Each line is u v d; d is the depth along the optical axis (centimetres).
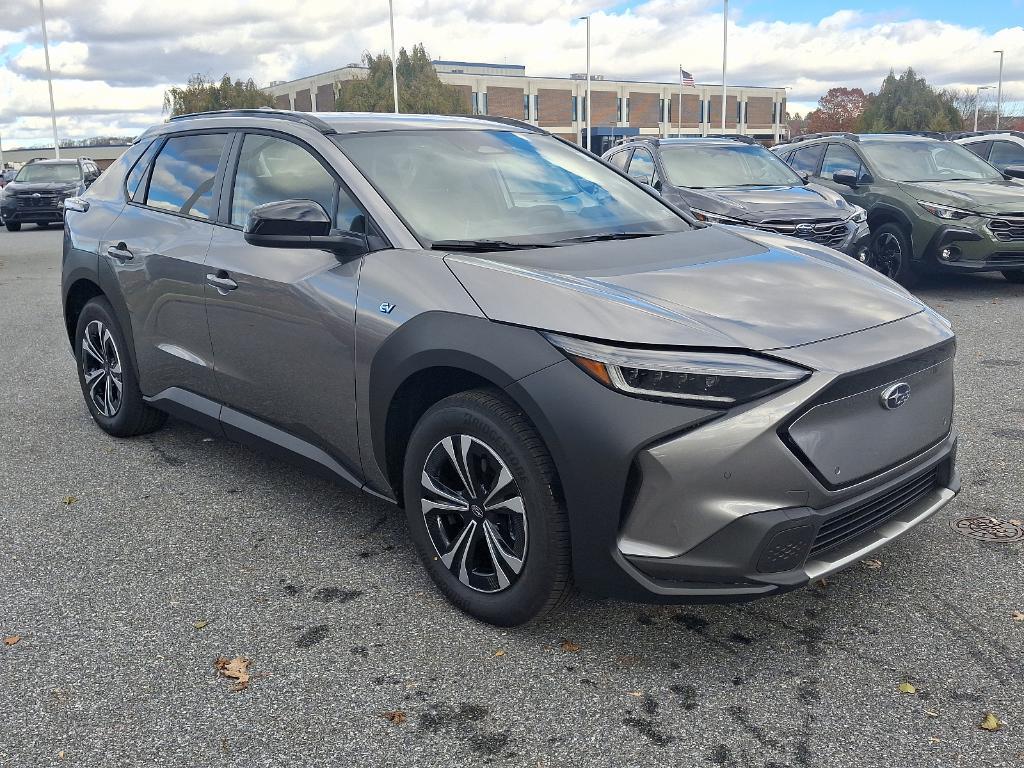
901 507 290
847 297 297
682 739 238
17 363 705
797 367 252
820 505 256
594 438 252
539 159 397
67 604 317
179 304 405
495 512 284
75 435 511
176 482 434
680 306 274
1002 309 842
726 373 247
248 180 388
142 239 433
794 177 981
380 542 363
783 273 312
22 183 2284
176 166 442
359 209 334
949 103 5619
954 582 318
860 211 891
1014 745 232
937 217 908
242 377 377
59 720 252
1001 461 433
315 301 330
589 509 257
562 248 323
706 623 296
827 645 281
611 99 7844
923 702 251
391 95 5428
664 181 945
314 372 337
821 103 7875
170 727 248
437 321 288
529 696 259
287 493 417
